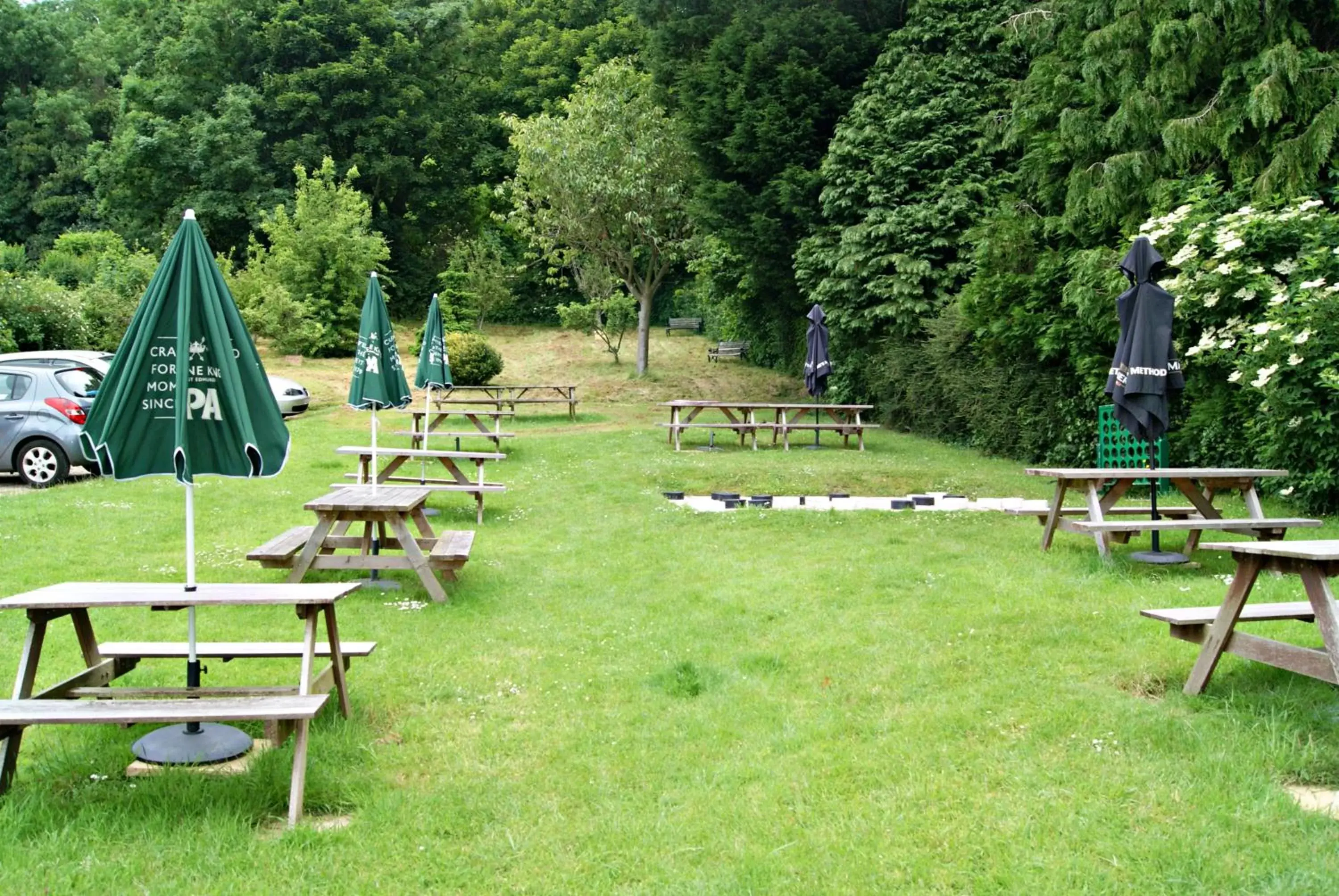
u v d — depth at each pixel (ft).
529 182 91.45
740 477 47.42
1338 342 31.53
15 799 13.17
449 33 144.87
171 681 18.62
